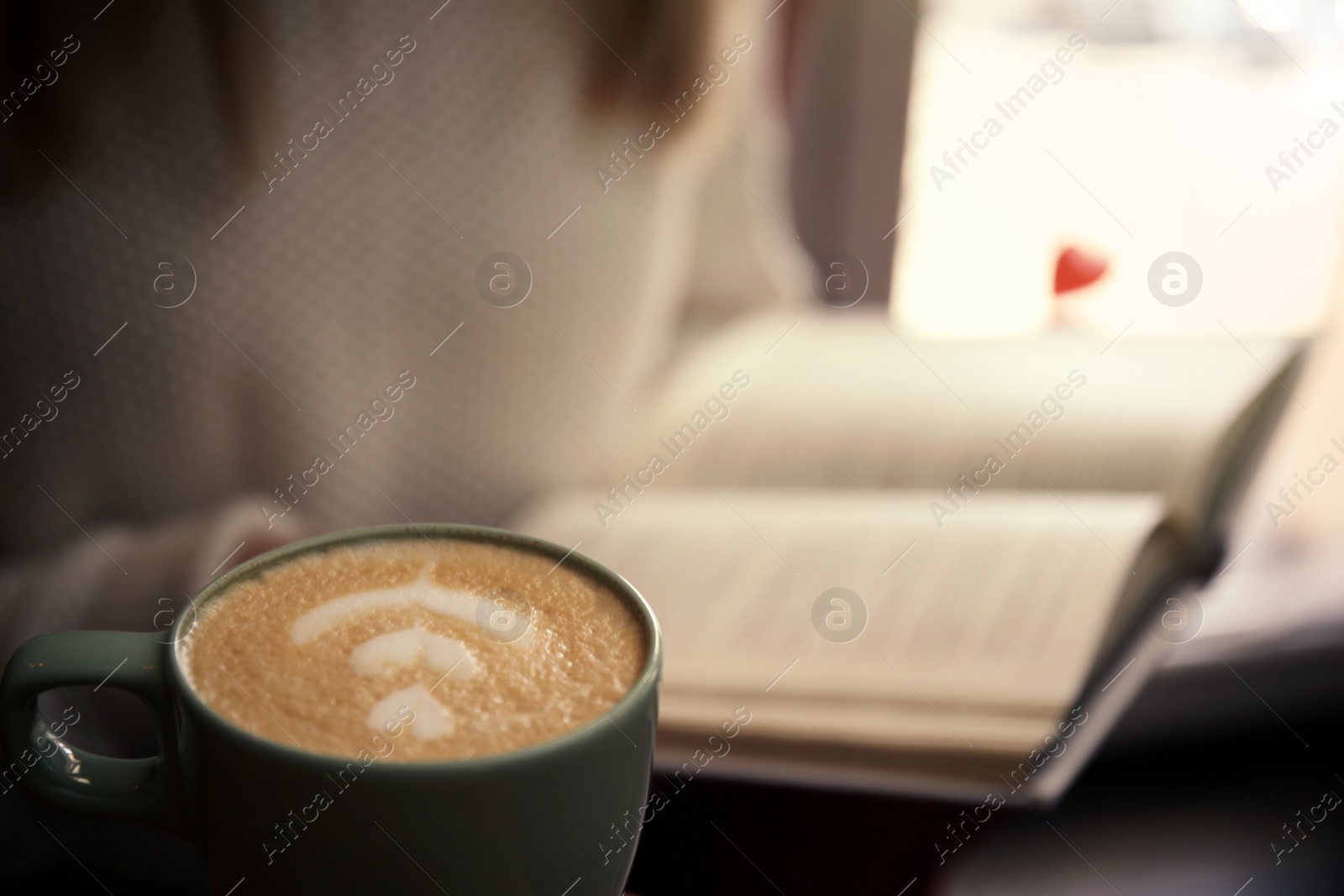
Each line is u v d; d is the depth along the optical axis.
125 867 0.58
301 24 0.83
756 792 0.58
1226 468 0.72
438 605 0.49
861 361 0.98
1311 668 0.96
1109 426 0.80
